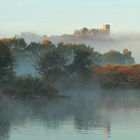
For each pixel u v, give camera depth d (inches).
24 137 3887.8
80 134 4094.5
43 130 4335.6
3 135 3986.2
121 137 3939.5
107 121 5196.9
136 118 5556.1
